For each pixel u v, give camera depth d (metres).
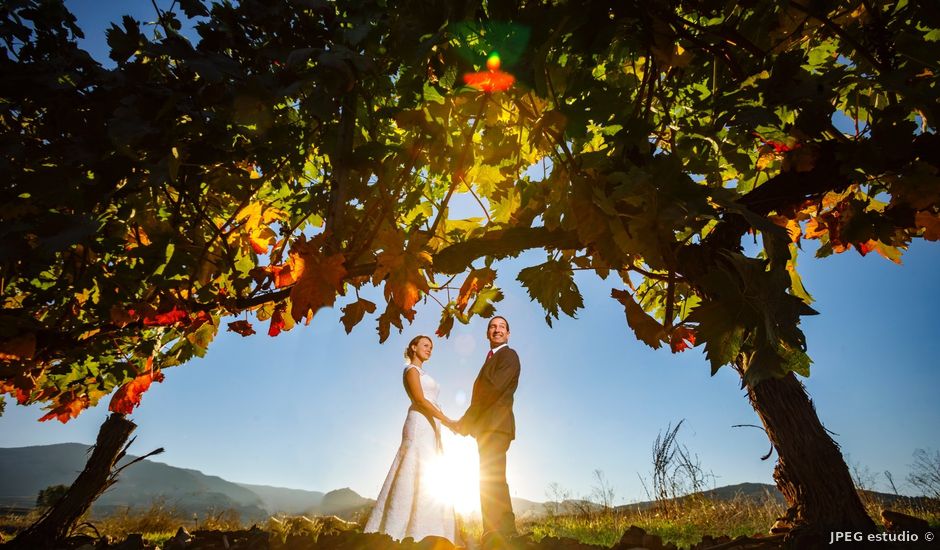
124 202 1.80
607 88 1.67
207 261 2.07
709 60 1.90
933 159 1.59
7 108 1.54
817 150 1.70
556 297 2.15
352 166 1.71
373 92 1.66
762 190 1.81
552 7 1.40
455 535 4.23
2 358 1.89
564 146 1.60
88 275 1.90
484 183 2.21
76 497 3.39
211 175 1.79
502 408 3.74
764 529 4.55
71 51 1.49
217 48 1.44
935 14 1.59
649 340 1.90
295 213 2.13
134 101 1.41
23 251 1.46
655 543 2.82
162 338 2.70
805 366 1.37
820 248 2.57
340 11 1.48
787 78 1.53
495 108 1.67
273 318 2.25
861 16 1.82
